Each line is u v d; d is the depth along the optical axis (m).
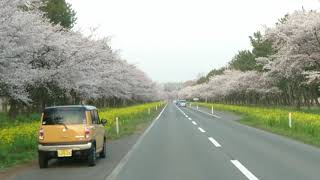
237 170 10.70
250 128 27.55
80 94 31.72
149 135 22.83
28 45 16.31
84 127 11.99
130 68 68.00
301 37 31.73
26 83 19.25
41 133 12.01
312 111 43.84
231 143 17.89
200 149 15.73
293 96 55.59
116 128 25.34
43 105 29.28
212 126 29.80
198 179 9.51
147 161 12.70
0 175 10.87
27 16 16.91
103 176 10.20
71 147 11.88
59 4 35.50
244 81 60.66
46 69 22.84
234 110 57.38
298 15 34.59
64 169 11.70
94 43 33.31
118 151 15.76
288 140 19.16
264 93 58.00
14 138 16.12
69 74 24.69
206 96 122.50
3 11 13.91
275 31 34.25
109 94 46.72
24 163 13.22
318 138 19.25
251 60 65.88
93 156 12.16
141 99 108.56
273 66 36.72
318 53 32.34
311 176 9.72
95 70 30.16
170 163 12.16
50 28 24.88
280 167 11.15
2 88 16.67
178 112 62.59
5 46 13.72
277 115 33.03
